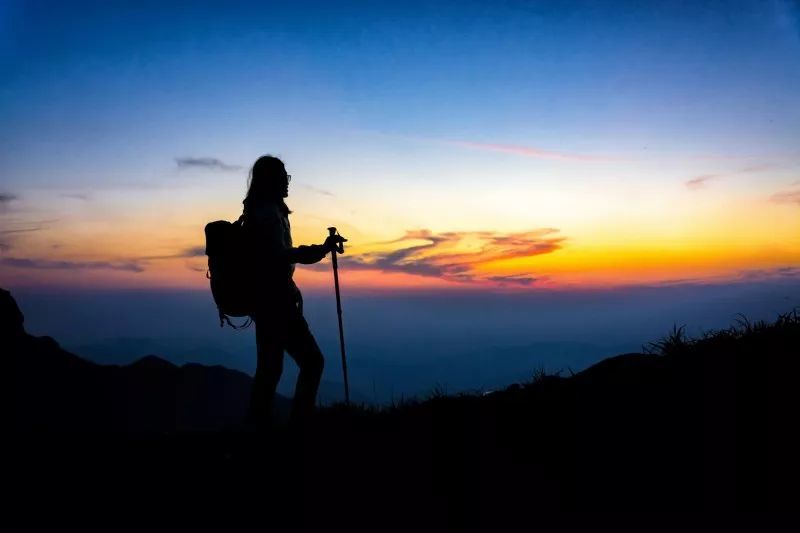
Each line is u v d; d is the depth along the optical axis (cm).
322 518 511
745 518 392
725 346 596
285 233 672
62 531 517
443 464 557
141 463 673
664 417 519
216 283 660
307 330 686
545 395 629
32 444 761
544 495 473
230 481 604
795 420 460
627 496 446
